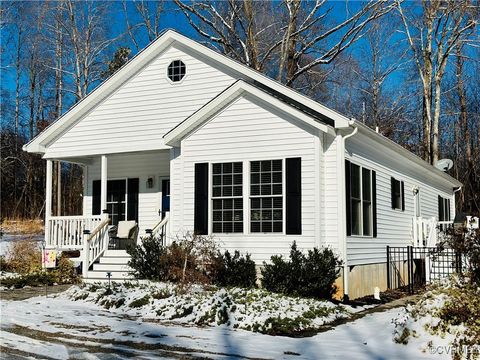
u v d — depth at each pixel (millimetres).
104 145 16594
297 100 13617
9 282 14383
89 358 7059
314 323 10039
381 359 7391
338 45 27906
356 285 13758
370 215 15188
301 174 12945
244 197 13383
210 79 15484
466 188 38531
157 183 17875
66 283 15172
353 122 12781
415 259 17172
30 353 7234
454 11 30625
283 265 12172
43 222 35406
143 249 14242
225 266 12766
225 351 7695
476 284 9203
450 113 36469
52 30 35281
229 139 13703
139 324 9555
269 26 29969
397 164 18219
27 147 17234
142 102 16266
